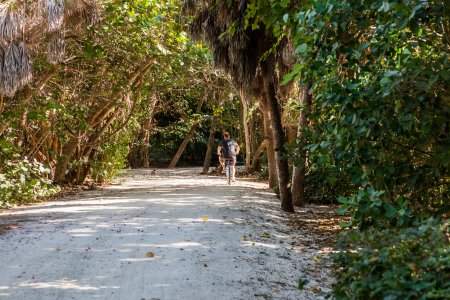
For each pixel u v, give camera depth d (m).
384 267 3.07
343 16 4.54
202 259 6.70
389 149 4.76
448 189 5.07
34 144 16.69
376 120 4.41
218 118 30.58
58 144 18.36
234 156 19.47
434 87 4.40
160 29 16.09
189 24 12.68
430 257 2.92
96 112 18.92
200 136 37.66
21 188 13.28
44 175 16.91
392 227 3.66
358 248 3.57
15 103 14.11
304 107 9.85
